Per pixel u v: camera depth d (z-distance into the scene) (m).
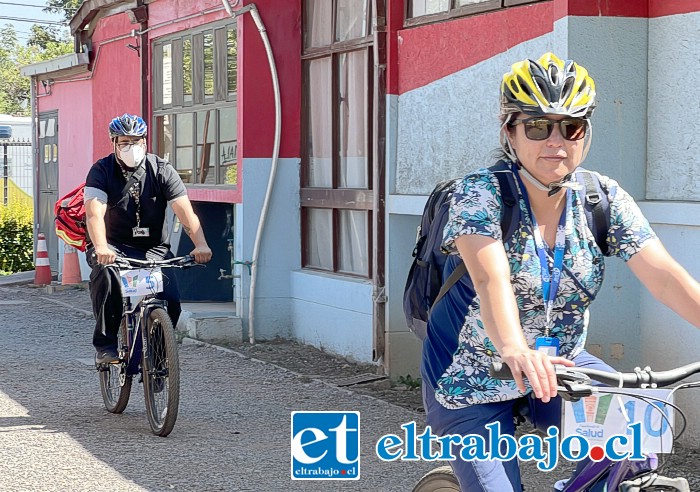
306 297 11.02
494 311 3.05
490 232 3.23
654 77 6.76
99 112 16.50
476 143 8.02
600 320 6.86
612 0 6.73
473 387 3.44
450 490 3.88
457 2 8.31
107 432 7.16
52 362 9.98
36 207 19.67
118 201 7.38
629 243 3.34
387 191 9.12
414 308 3.76
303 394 8.53
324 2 10.88
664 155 6.71
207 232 12.66
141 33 13.93
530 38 7.38
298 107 11.34
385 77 9.12
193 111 12.65
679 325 6.58
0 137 24.98
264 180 11.31
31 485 5.88
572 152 3.28
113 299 7.41
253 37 11.20
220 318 11.33
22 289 16.83
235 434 7.13
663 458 3.15
